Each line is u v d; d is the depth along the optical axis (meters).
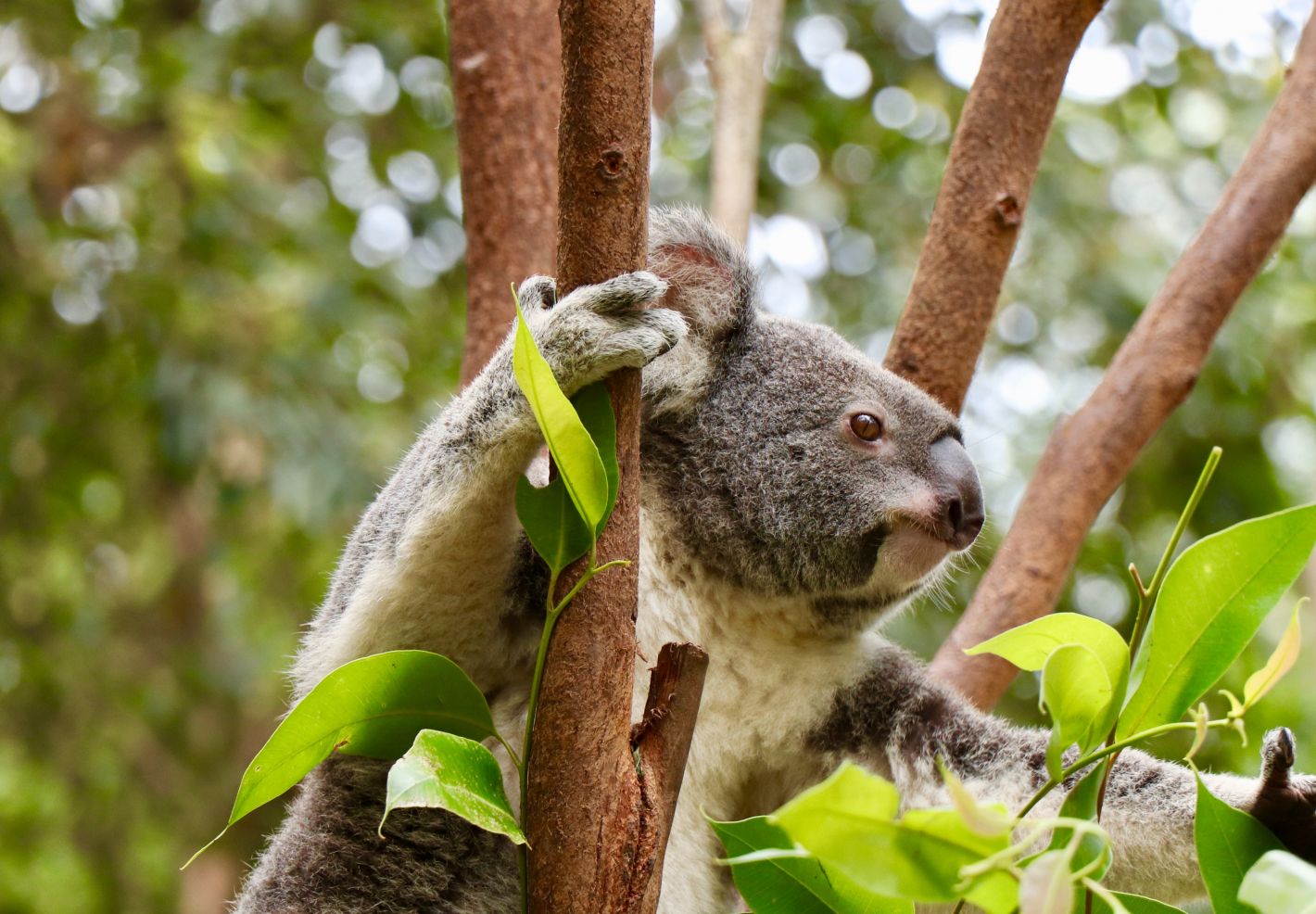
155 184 10.70
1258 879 2.12
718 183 6.29
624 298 3.06
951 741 4.39
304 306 10.51
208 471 11.11
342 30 11.31
